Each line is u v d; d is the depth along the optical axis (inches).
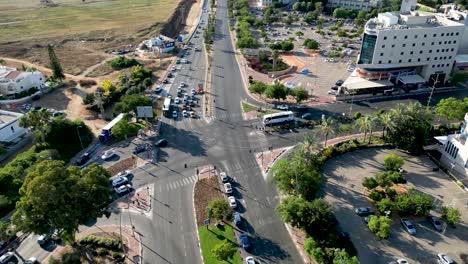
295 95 7032.5
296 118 6673.2
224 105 7214.6
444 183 4955.7
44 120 5816.9
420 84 7770.7
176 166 5359.3
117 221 4333.2
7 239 4008.4
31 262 3759.8
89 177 3688.5
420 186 4899.1
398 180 4594.0
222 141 6003.9
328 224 4003.4
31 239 4124.0
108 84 7608.3
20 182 4798.2
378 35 7322.8
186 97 7460.6
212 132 6274.6
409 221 4254.4
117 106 6683.1
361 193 4766.2
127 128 5880.9
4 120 6186.0
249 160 5497.1
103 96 7367.1
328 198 4680.1
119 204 4598.9
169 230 4197.8
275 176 4650.6
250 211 4490.7
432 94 7573.8
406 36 7416.3
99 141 6033.5
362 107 7071.9
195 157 5570.9
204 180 5036.9
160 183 4990.2
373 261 3794.3
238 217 4286.4
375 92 7593.5
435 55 7731.3
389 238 4089.6
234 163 5428.2
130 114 6633.9
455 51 7755.9
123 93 7746.1
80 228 4222.4
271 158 5526.6
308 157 4960.6
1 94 7504.9
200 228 4217.5
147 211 4483.3
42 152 5290.4
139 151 5698.8
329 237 3937.0
